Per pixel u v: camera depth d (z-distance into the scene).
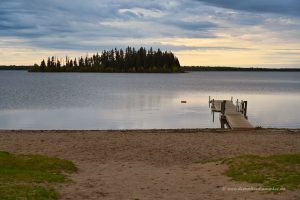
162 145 22.92
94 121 39.09
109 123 37.91
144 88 95.94
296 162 15.95
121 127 35.62
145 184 14.20
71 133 27.33
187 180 14.79
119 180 14.84
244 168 15.77
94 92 79.75
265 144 23.28
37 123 37.50
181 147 22.38
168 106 53.97
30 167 15.96
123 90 87.19
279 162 16.06
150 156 20.19
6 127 34.94
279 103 59.91
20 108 49.53
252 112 47.69
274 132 28.50
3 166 15.70
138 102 59.03
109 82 126.81
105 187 13.60
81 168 17.25
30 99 62.09
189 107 53.06
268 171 15.05
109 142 23.75
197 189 13.37
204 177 15.20
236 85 121.81
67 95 71.12
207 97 70.50
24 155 17.91
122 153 20.83
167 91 85.75
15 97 65.25
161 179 15.04
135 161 19.05
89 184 13.94
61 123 37.62
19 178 13.52
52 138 25.08
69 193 12.46
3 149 21.28
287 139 25.08
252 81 164.50
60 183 13.69
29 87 94.94
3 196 11.18
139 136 26.06
